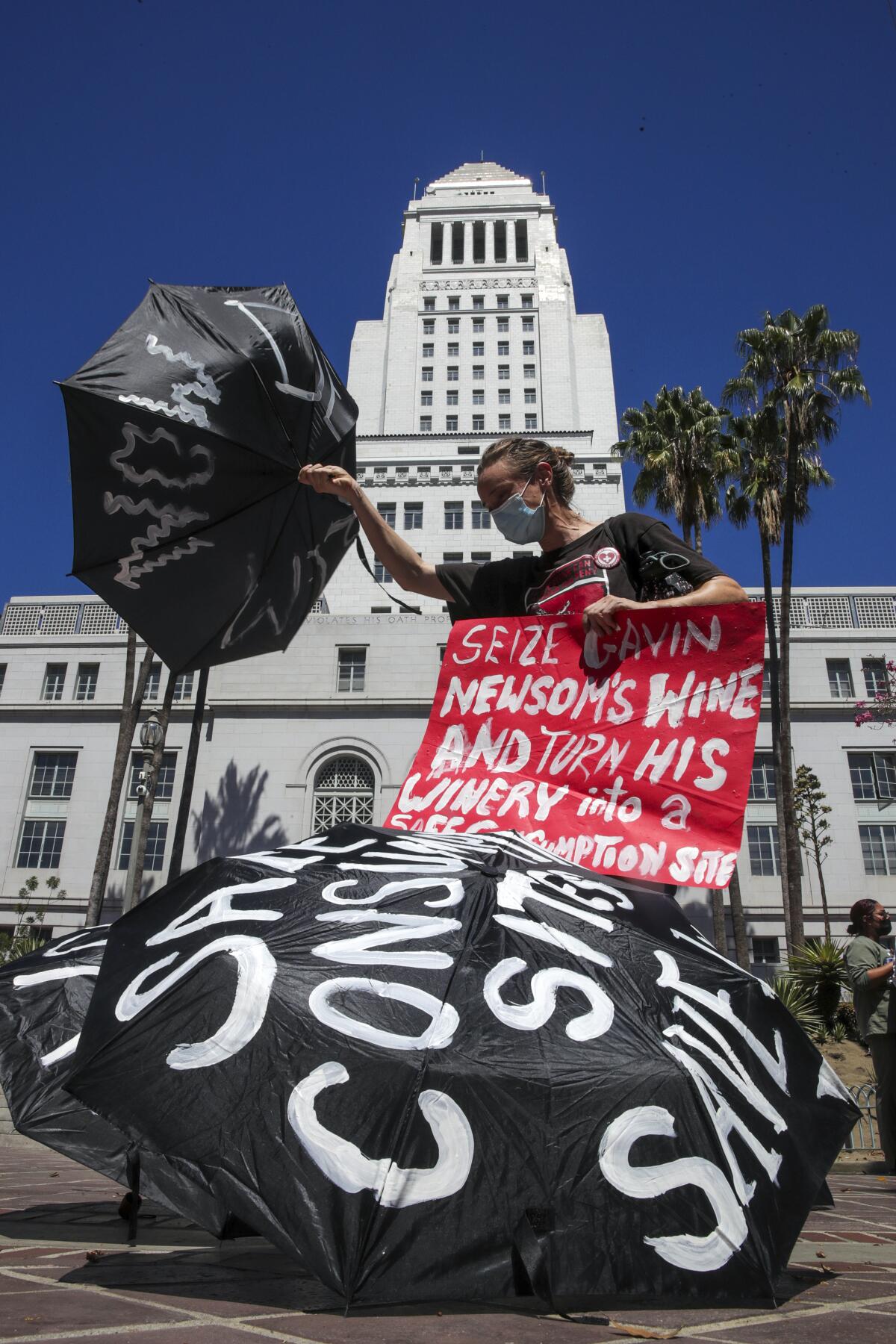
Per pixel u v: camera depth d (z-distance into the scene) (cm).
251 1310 149
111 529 290
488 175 7806
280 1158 129
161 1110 136
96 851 2762
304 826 2664
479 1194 129
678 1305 156
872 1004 646
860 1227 332
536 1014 150
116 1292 165
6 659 3042
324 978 150
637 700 216
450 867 179
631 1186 133
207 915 165
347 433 315
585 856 204
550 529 242
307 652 2873
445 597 259
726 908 2645
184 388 289
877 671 2850
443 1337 131
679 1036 155
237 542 303
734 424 2439
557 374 6406
